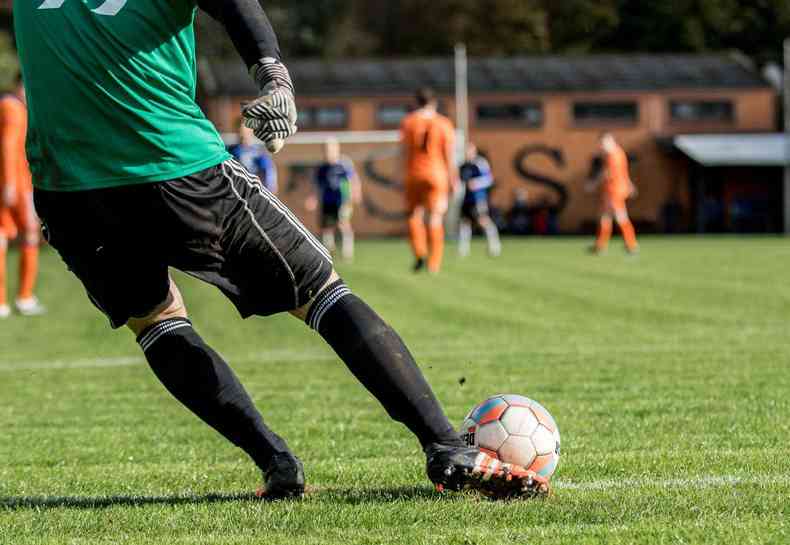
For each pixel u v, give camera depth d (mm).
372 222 67062
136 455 9000
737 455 8172
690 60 79875
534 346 16109
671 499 6574
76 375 14359
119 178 6148
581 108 75812
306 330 19594
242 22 5906
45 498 7250
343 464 8188
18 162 22281
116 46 6105
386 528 5988
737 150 72625
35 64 6324
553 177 75625
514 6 95875
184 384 6641
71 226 6414
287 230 6363
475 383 12539
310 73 76875
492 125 75500
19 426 10555
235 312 22828
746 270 31375
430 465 6395
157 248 6301
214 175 6203
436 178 30516
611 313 20469
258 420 6746
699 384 12141
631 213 75875
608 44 99250
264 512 6402
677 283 26766
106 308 6617
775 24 96188
